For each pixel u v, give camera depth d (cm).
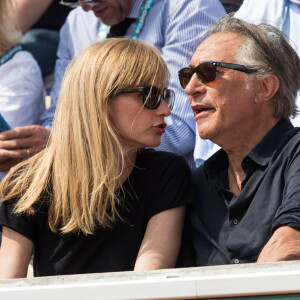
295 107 985
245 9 1297
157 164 1002
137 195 980
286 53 970
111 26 1498
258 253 884
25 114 1512
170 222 967
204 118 958
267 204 895
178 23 1392
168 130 1282
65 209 958
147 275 640
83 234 958
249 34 958
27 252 975
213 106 948
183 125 1296
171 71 1351
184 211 998
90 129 952
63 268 959
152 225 963
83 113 958
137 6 1452
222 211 957
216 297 595
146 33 1429
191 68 966
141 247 951
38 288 614
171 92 1003
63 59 1606
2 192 998
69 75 988
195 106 965
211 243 949
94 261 955
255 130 948
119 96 954
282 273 587
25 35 1847
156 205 973
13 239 973
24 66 1536
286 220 818
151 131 964
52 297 611
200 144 1233
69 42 1602
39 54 1825
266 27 991
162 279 607
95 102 952
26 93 1517
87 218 940
